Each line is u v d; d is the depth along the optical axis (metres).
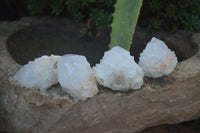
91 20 0.70
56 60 0.50
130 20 0.49
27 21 0.74
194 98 0.55
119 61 0.47
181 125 0.68
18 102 0.51
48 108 0.49
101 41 0.68
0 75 0.51
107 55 0.48
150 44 0.51
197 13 0.71
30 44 0.66
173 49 0.64
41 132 0.53
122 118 0.53
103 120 0.52
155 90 0.50
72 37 0.69
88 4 0.71
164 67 0.50
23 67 0.50
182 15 0.69
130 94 0.49
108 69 0.48
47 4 0.78
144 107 0.52
